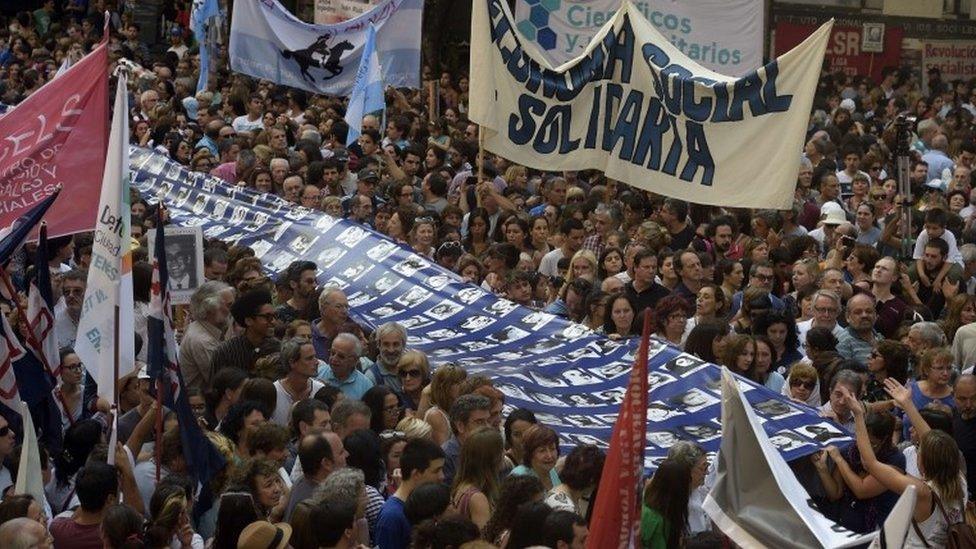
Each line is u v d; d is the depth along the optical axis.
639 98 18.42
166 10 43.19
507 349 14.62
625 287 16.52
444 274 16.08
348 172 23.14
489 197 20.61
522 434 11.80
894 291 18.25
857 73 42.59
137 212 19.56
